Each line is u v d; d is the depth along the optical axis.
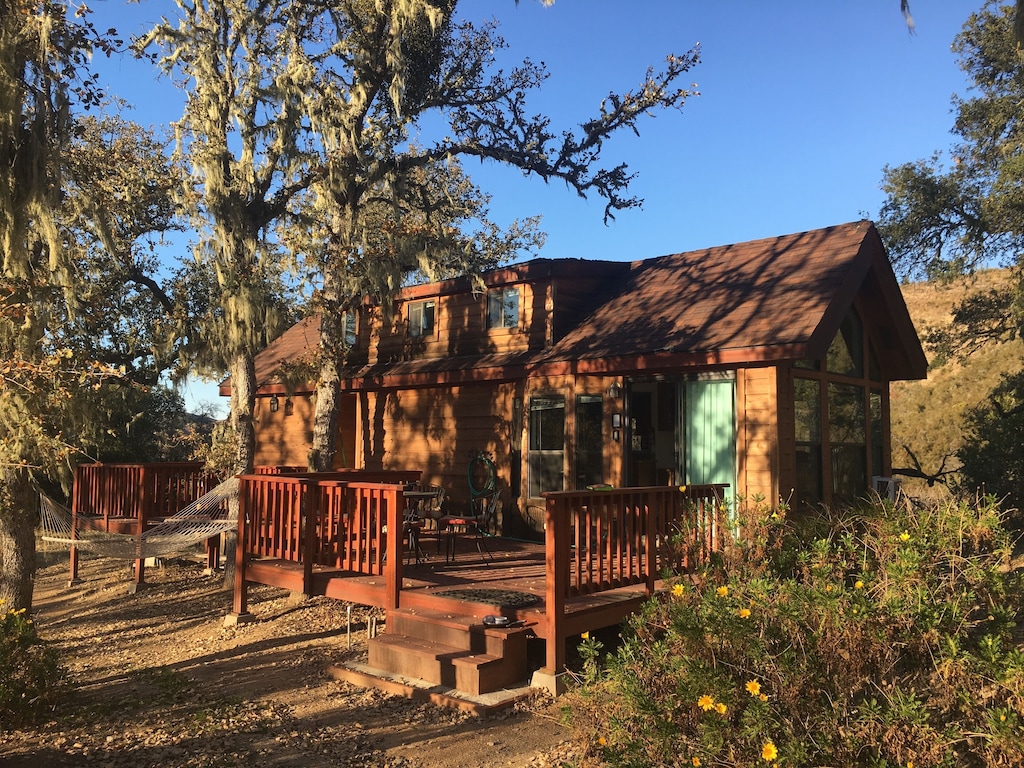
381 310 14.91
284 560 9.55
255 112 11.83
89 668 7.95
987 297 19.50
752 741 3.46
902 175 19.83
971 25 19.19
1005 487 13.00
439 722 5.63
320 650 7.89
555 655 6.09
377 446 14.88
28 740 5.53
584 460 11.04
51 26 7.09
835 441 10.23
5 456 6.94
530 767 4.81
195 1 11.36
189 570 13.73
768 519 6.09
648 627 4.68
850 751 3.38
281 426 17.33
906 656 3.88
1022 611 5.51
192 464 13.09
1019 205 16.52
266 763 5.02
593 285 12.82
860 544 5.54
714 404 9.61
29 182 7.16
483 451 12.80
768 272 10.52
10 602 7.93
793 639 3.74
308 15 12.43
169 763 5.05
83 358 7.46
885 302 10.95
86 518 13.39
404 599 7.30
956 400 24.09
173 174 11.63
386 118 13.91
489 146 14.57
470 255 18.47
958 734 3.37
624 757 3.60
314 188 12.36
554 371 10.97
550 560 6.17
